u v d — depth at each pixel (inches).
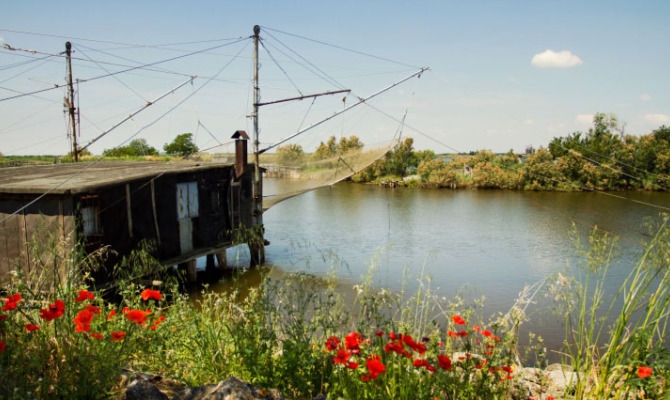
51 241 188.1
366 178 2145.7
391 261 641.0
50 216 381.7
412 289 481.4
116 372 118.8
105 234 410.9
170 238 506.9
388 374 132.8
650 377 143.6
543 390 180.4
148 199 471.2
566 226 905.5
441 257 663.8
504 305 428.5
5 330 132.2
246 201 635.5
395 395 126.8
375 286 483.8
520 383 163.0
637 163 1412.4
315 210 1205.1
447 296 456.1
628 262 495.5
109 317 157.0
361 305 176.7
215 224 579.8
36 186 379.6
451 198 1469.0
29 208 386.6
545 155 1621.6
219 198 590.2
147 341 149.7
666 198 1295.5
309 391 133.3
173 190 509.4
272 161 698.2
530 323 360.2
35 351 125.3
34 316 149.7
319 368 141.0
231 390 111.7
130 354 142.5
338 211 1182.3
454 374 137.3
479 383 142.9
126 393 113.3
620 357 157.1
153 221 478.6
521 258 652.7
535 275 556.1
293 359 138.6
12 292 159.9
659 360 150.1
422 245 753.0
